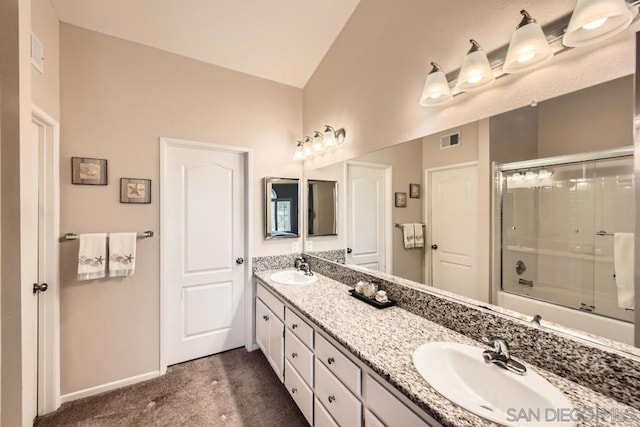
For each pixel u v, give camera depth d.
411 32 1.62
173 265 2.36
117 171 2.06
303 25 2.15
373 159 1.95
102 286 2.02
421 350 1.14
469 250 1.33
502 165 1.19
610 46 0.88
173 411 1.85
